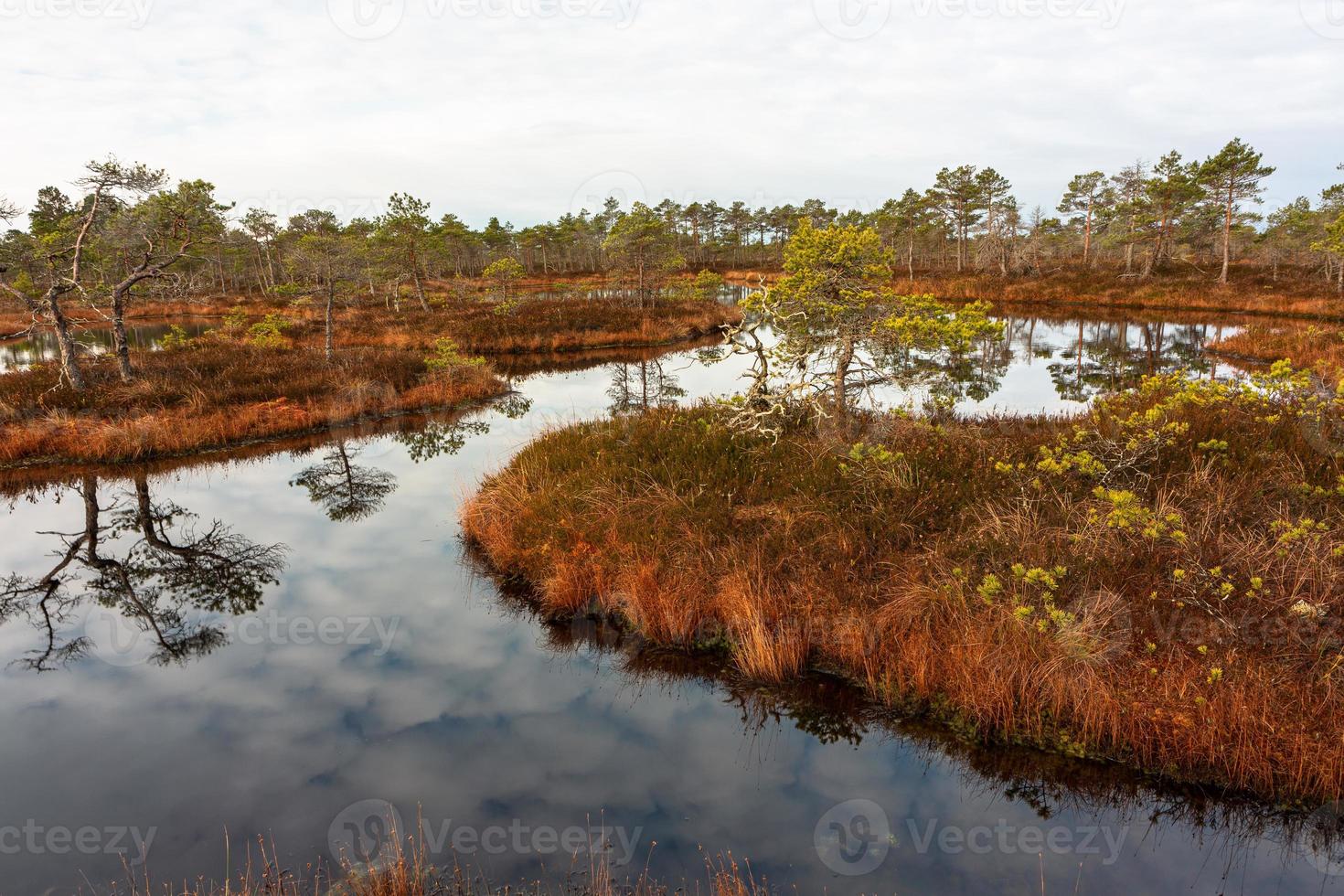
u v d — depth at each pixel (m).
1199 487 7.03
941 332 8.73
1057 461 8.05
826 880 3.97
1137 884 3.89
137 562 9.00
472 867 4.12
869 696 5.73
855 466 8.45
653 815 4.59
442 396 18.34
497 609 7.66
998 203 53.25
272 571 8.69
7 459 12.53
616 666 6.49
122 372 15.74
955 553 6.55
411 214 37.88
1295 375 8.76
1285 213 46.41
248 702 5.97
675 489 8.49
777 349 10.67
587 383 21.70
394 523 10.29
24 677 6.43
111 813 4.65
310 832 4.46
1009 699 5.09
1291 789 4.30
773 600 6.43
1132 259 53.50
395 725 5.62
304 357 19.97
